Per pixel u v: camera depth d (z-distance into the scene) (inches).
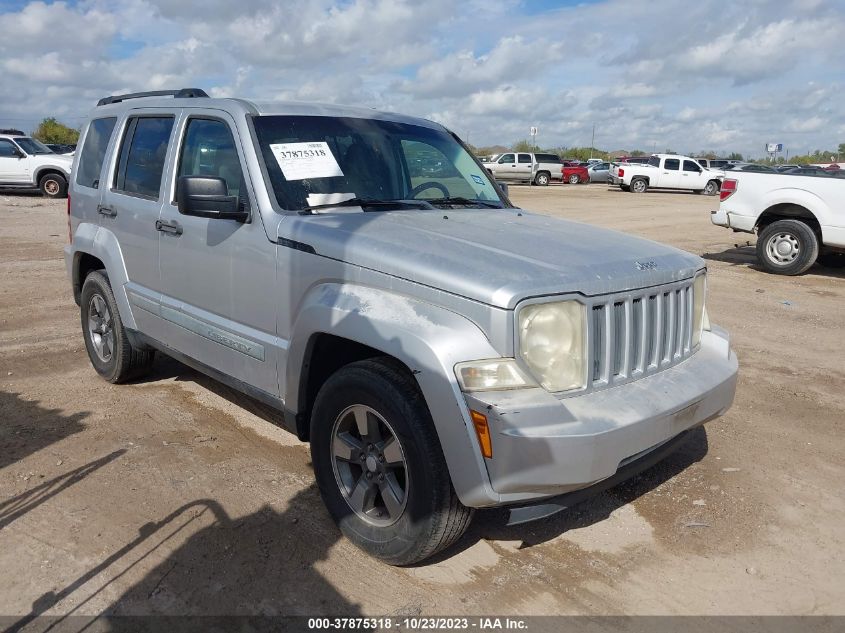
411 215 149.6
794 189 412.2
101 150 208.4
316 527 138.1
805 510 149.3
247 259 148.9
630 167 1323.8
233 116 159.6
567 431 106.4
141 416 189.8
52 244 473.7
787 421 196.5
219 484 153.6
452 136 198.4
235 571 123.6
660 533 139.6
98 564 124.3
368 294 124.3
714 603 119.0
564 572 126.6
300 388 139.1
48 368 227.6
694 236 607.5
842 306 342.6
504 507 115.8
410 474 117.1
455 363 108.4
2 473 156.0
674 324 134.0
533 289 109.9
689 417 126.6
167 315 177.0
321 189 152.9
